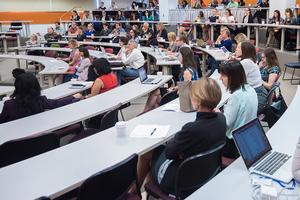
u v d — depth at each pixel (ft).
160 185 6.93
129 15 44.45
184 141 6.53
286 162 6.09
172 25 35.81
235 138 5.87
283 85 21.65
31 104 10.19
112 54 27.22
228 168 5.97
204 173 6.56
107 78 14.11
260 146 6.34
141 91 13.34
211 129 6.60
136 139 7.76
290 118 8.96
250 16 31.50
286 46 25.98
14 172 6.22
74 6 60.08
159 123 8.88
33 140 7.79
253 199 4.92
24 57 26.66
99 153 6.98
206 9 37.81
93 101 11.88
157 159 7.73
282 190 5.18
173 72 20.36
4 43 42.11
